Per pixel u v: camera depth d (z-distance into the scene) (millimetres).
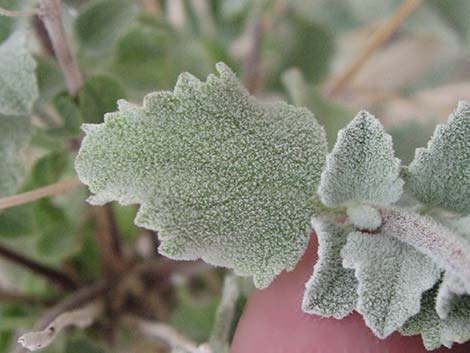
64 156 66
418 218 45
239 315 58
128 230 79
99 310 71
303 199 48
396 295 45
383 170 47
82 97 61
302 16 93
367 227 46
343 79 86
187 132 47
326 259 46
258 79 89
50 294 76
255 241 48
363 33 109
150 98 46
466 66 113
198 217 47
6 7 59
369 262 45
